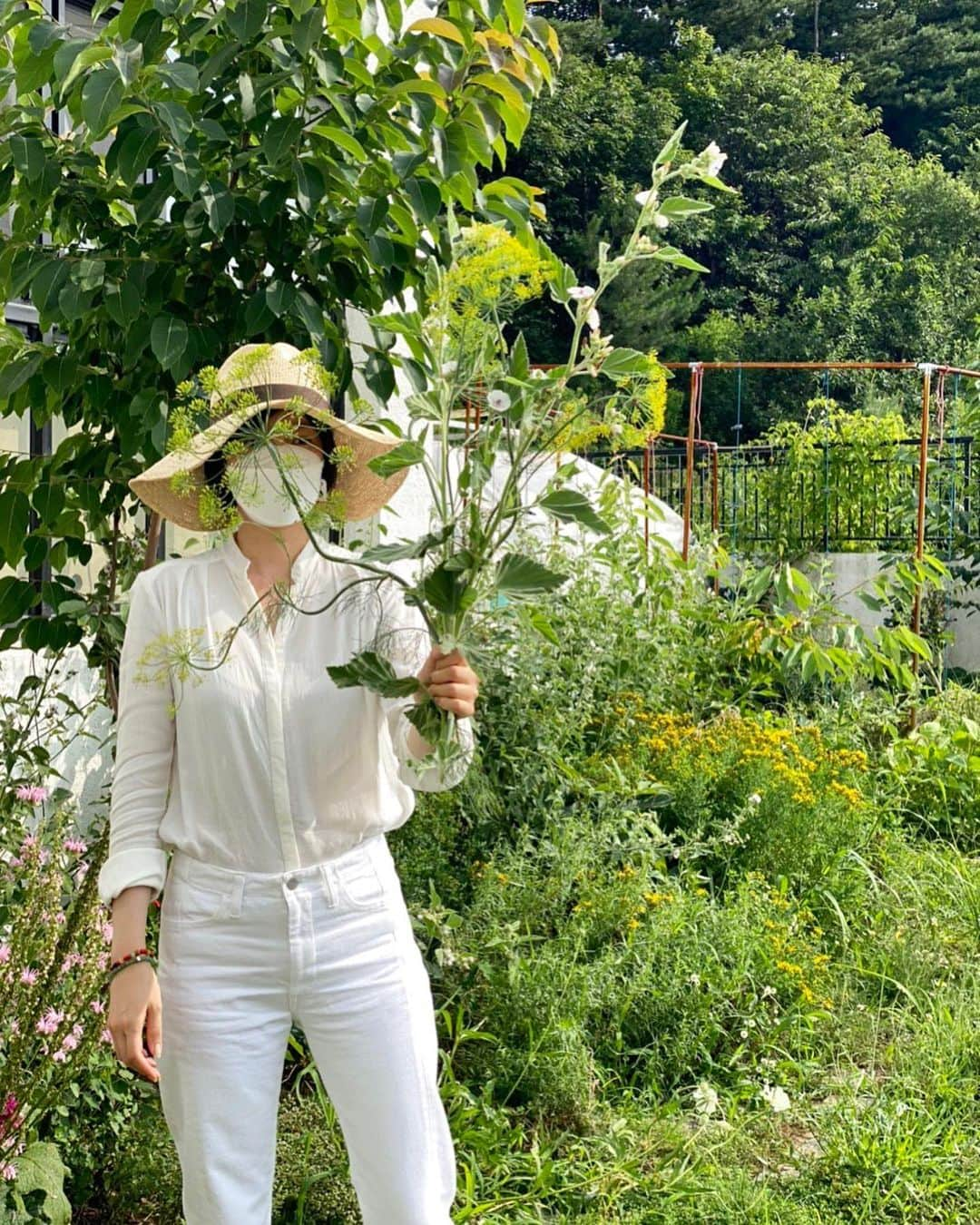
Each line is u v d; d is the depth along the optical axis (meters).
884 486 10.81
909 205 36.31
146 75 3.14
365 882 2.18
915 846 5.89
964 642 10.54
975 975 4.50
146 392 3.18
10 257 3.43
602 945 4.25
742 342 31.69
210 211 3.07
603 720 5.89
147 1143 3.13
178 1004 2.11
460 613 2.03
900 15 41.84
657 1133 3.49
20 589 3.51
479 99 3.35
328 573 2.28
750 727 5.85
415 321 2.12
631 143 32.19
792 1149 3.49
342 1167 3.09
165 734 2.18
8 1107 2.77
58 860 3.14
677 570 7.15
